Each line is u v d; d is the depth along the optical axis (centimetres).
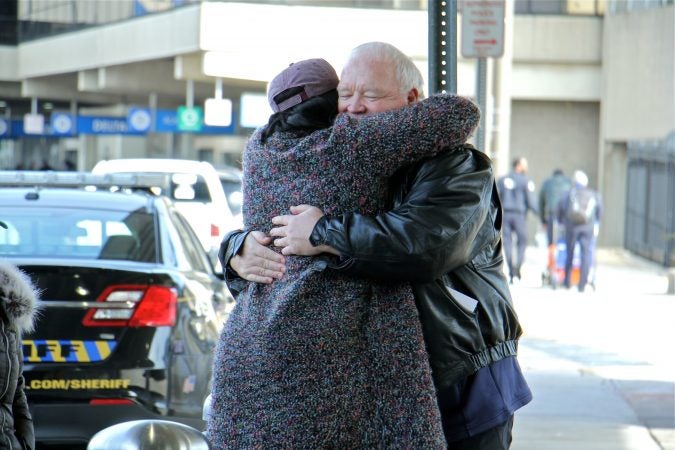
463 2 1275
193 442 406
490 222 439
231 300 1010
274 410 402
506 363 455
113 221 914
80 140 6900
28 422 598
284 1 3756
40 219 912
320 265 405
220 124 3825
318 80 432
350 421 401
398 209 404
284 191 418
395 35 3756
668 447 1046
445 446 411
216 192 2142
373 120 409
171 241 917
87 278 826
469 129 409
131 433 403
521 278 2784
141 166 2153
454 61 708
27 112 7412
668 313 2111
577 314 2073
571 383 1366
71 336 818
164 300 839
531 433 1099
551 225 2694
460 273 440
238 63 3769
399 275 401
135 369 824
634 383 1368
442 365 430
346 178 410
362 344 406
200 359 863
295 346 402
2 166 7731
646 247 3653
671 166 3384
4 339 575
